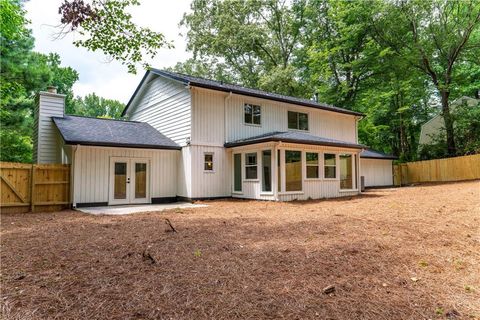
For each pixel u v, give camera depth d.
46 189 10.54
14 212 9.84
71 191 11.05
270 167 12.27
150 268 3.67
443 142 22.52
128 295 2.90
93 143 11.16
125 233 5.76
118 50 7.07
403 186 20.36
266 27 29.39
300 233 5.56
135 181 12.72
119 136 12.73
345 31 24.25
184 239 5.16
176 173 13.86
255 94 14.39
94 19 6.25
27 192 10.15
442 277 3.44
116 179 12.26
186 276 3.40
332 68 26.95
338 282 3.26
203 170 13.17
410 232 5.43
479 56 22.64
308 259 4.02
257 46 28.80
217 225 6.54
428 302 2.83
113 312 2.58
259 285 3.16
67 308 2.64
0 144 17.70
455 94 24.77
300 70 29.39
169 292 2.98
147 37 7.23
